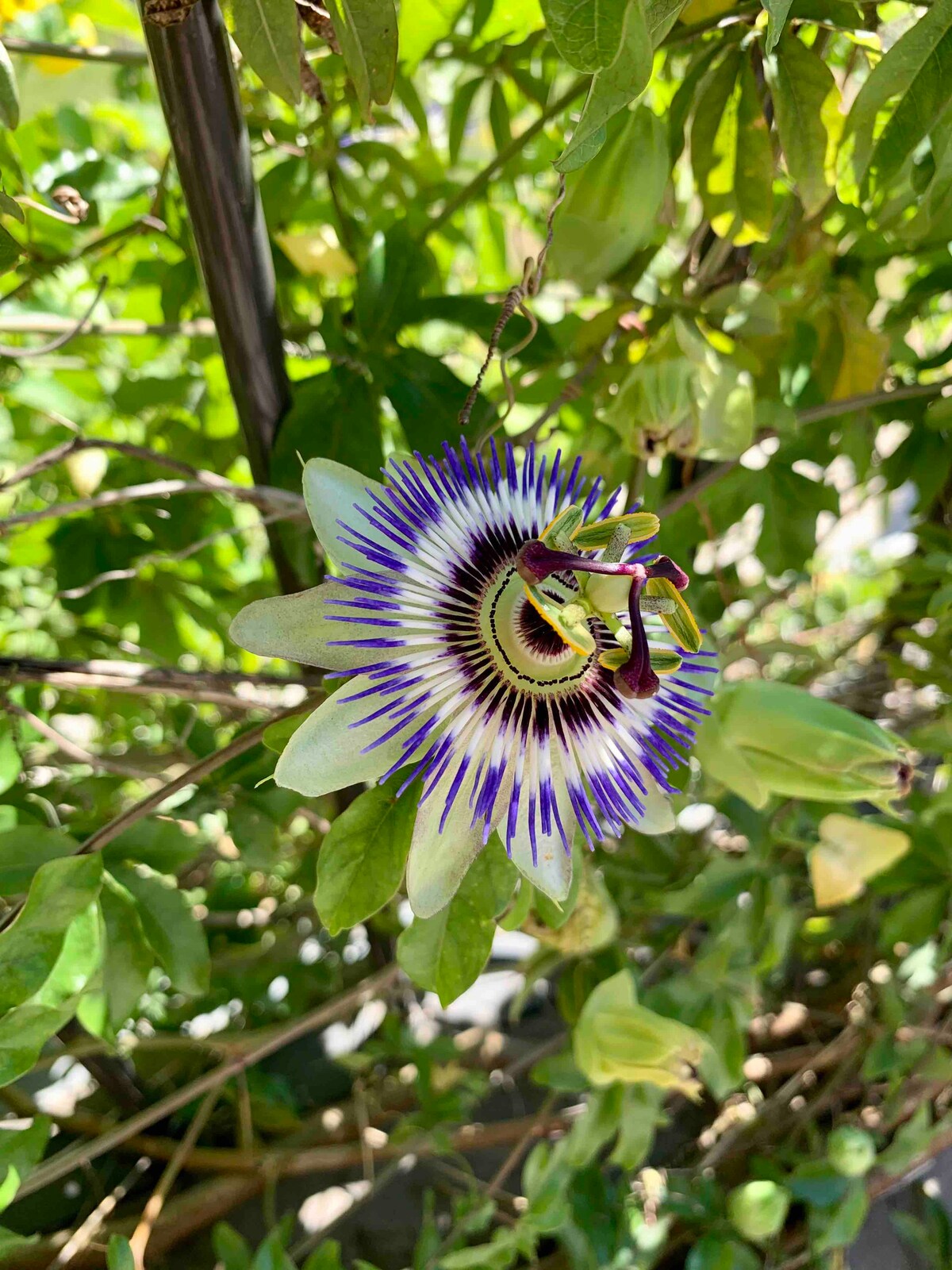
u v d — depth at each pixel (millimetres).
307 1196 250
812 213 180
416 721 129
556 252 180
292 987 279
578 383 193
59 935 139
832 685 325
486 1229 237
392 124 258
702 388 174
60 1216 237
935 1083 245
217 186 150
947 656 241
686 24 180
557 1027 300
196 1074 262
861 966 285
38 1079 259
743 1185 216
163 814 193
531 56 245
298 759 120
